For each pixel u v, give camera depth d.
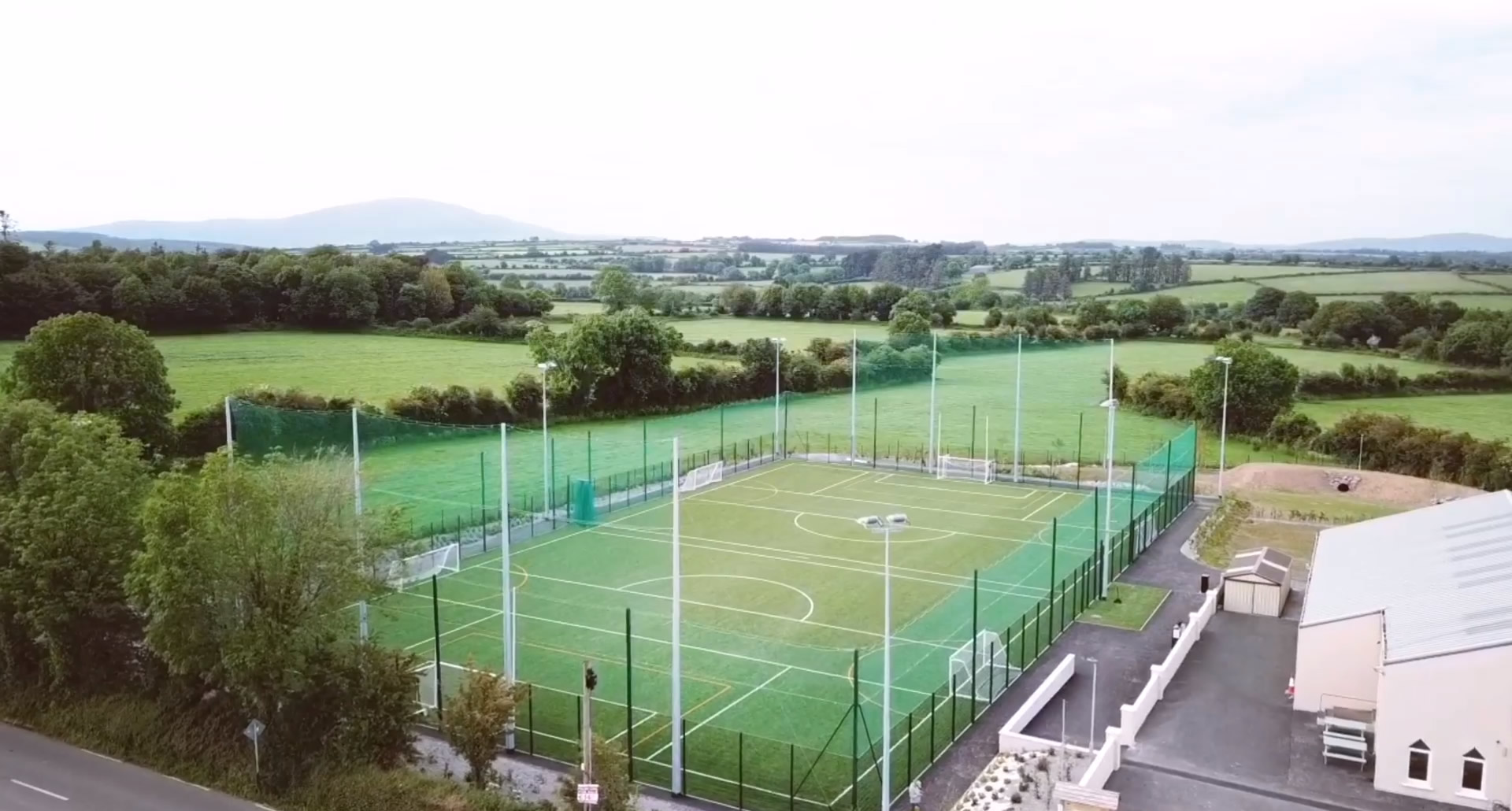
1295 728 38.78
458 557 57.00
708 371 115.38
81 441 39.34
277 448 54.72
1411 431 85.88
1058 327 152.62
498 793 31.75
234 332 129.00
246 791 33.75
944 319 159.25
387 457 75.50
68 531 37.00
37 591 36.97
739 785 32.94
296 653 32.41
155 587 32.66
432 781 32.41
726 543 63.28
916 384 124.81
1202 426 100.94
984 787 33.47
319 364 115.38
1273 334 149.38
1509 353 115.69
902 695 40.69
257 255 149.38
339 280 136.12
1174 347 141.25
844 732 37.47
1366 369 114.62
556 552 60.88
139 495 39.53
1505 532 44.47
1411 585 41.00
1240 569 52.44
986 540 63.91
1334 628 39.47
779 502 74.12
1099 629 49.00
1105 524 64.19
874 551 61.41
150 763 35.78
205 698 36.62
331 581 33.56
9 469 40.06
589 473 71.00
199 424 75.00
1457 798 33.34
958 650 42.53
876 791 33.56
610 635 46.91
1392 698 33.81
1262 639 47.78
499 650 44.72
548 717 38.47
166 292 120.31
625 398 109.00
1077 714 39.97
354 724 33.34
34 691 39.47
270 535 33.09
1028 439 98.56
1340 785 34.56
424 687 39.41
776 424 93.00
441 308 150.50
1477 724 32.88
